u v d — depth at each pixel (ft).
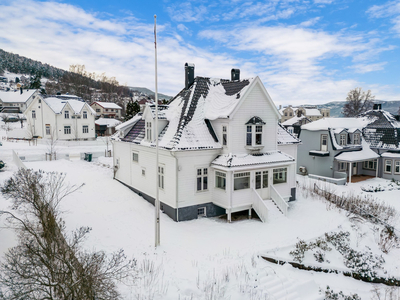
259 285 38.91
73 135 177.37
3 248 40.06
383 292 42.96
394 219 68.33
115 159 85.87
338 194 85.15
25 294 27.50
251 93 63.41
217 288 36.19
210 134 64.44
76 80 533.96
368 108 299.58
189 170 59.93
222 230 54.80
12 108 287.48
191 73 74.95
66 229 48.80
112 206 63.52
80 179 83.15
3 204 56.95
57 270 31.22
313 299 39.22
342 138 108.27
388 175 109.09
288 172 68.28
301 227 57.36
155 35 45.06
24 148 140.67
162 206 63.82
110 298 29.50
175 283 36.35
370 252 50.55
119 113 345.31
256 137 65.72
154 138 65.41
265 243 49.78
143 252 43.70
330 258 48.24
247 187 62.54
